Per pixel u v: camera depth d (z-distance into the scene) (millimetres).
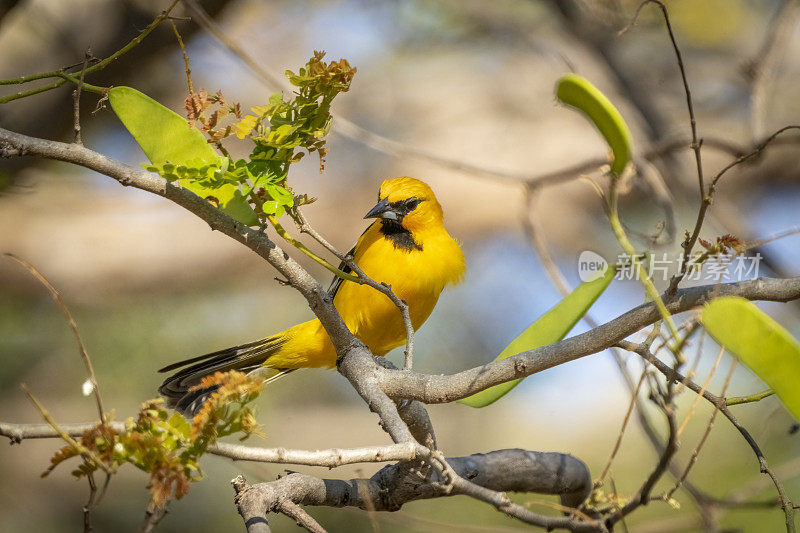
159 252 16125
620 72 13148
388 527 11305
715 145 10352
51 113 11453
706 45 15953
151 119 4883
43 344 15242
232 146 16234
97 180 16578
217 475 13586
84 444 3697
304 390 15516
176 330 15719
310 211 17234
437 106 17750
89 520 3748
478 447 14688
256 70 9234
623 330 4621
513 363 4828
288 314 16203
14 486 14273
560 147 17219
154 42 11320
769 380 3861
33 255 15500
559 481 6828
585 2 13055
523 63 17375
